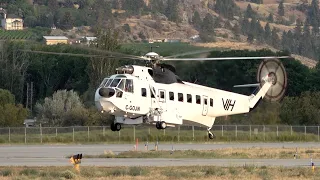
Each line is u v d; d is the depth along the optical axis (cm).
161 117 15600
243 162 17712
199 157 19312
